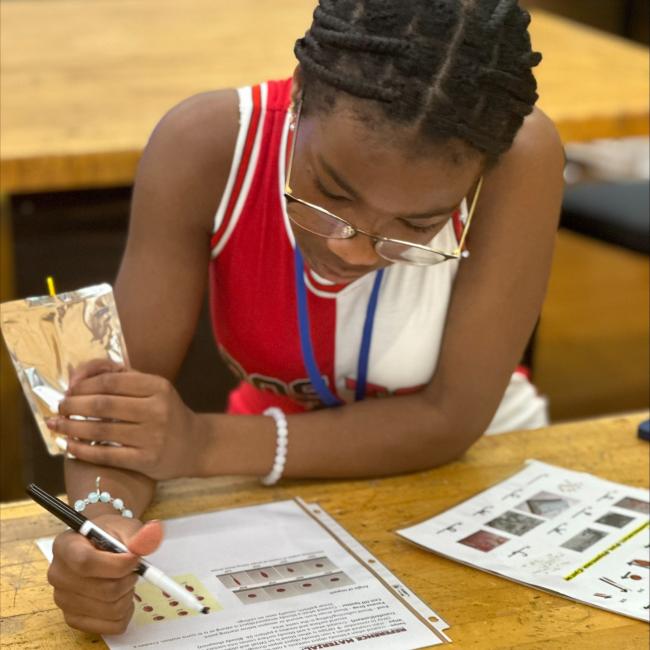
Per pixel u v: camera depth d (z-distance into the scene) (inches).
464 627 49.9
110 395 58.2
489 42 47.9
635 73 117.7
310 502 61.2
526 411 84.7
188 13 137.7
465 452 67.3
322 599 51.5
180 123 61.9
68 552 47.5
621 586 53.1
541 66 119.2
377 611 50.8
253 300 65.7
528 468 65.4
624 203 118.0
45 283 123.3
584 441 69.0
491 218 62.6
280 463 62.4
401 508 60.7
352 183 49.3
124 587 48.0
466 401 64.8
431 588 52.8
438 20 47.1
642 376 149.6
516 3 49.2
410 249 52.1
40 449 119.8
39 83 110.1
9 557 54.7
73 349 57.9
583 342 158.4
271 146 61.2
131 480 59.2
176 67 116.0
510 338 64.7
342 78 47.8
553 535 57.7
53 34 127.0
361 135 47.9
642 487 63.4
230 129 61.4
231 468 61.9
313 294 64.2
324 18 49.5
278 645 47.9
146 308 63.1
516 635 49.6
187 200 62.2
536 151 61.9
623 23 219.1
